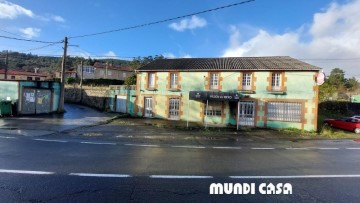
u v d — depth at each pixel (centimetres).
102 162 793
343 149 1248
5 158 798
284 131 2075
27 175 636
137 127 1866
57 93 2616
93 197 511
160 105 2589
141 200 503
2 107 2048
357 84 7744
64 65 2619
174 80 2567
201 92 2189
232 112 2361
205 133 1727
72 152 926
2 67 7194
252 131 1991
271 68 2253
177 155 946
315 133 2031
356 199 549
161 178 651
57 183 586
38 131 1441
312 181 674
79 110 2930
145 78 2656
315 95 2167
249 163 859
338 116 3466
